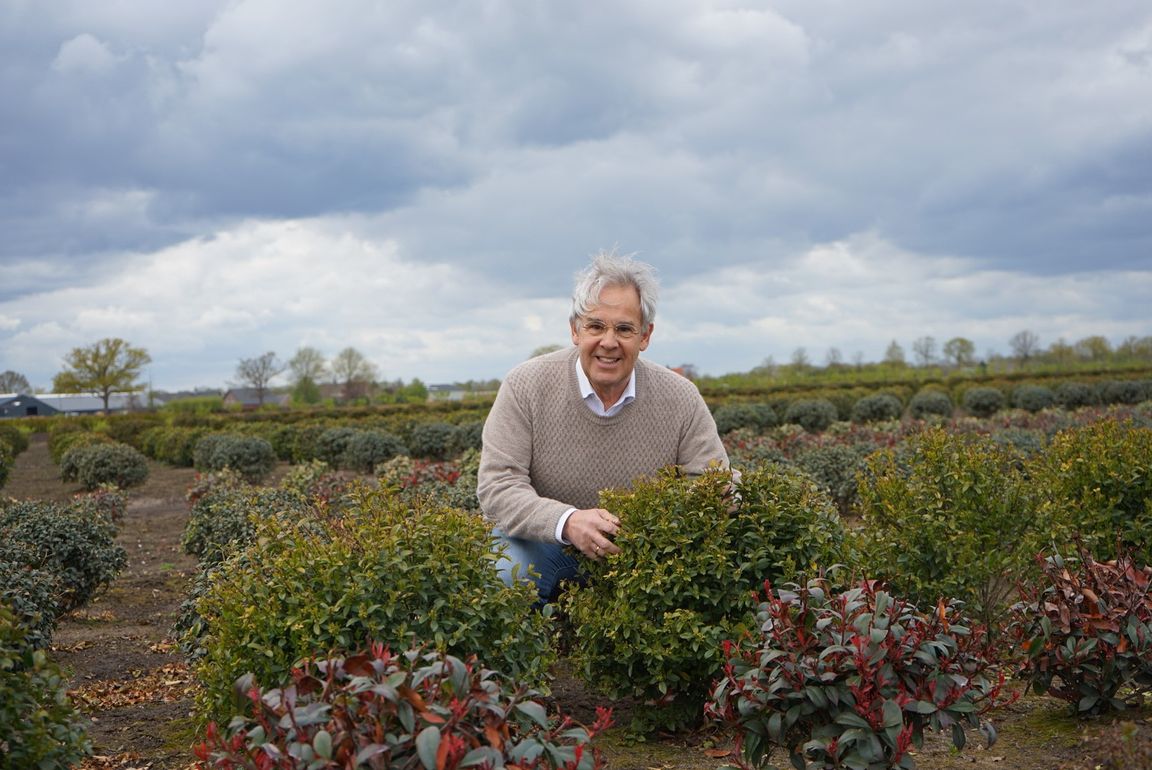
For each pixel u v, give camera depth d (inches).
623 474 185.0
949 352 2340.1
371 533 145.9
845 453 463.2
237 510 301.0
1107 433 233.9
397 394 2268.7
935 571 203.3
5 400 2871.6
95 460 742.5
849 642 114.8
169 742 181.2
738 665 126.3
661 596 161.3
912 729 116.1
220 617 145.5
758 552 159.8
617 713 184.9
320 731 83.7
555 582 190.2
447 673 92.4
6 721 113.6
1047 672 161.5
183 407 2016.5
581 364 181.0
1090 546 211.3
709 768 150.1
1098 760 133.8
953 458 216.4
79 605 309.4
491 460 183.0
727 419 973.8
